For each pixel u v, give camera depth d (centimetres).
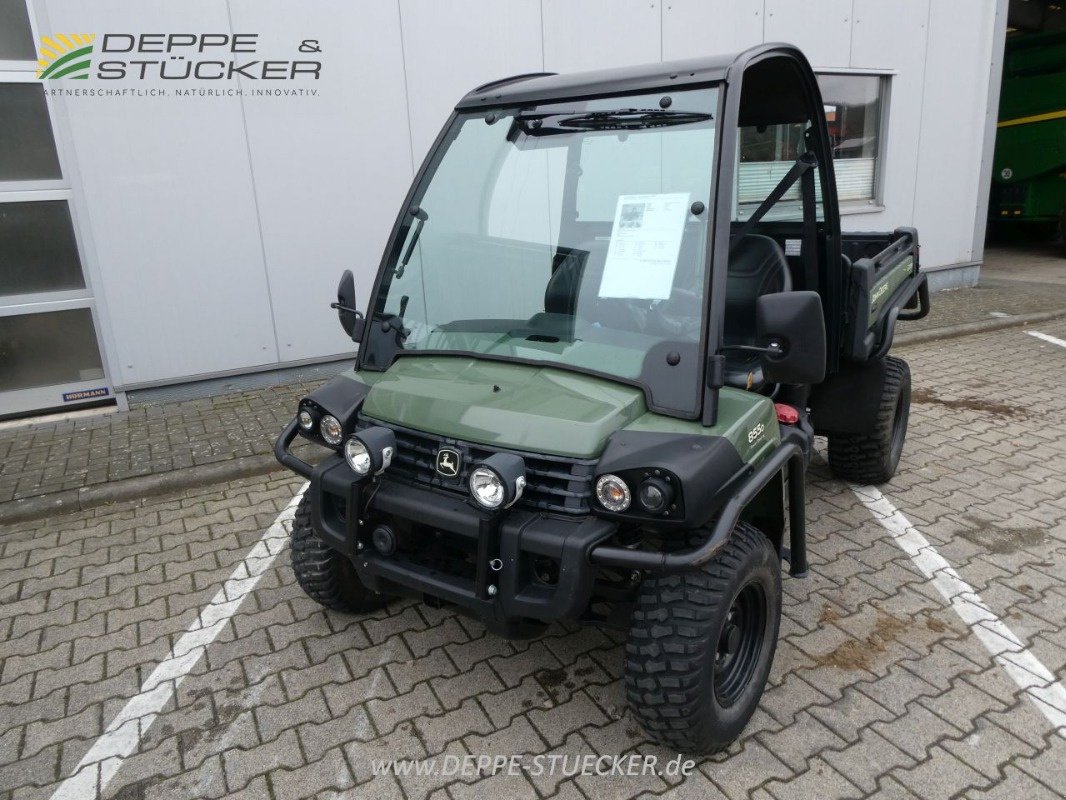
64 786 257
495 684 301
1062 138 1334
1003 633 327
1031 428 572
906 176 989
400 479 263
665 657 235
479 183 303
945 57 972
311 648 326
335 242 664
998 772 253
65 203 584
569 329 272
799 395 354
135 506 470
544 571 245
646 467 220
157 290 611
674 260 258
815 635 328
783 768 256
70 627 348
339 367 693
